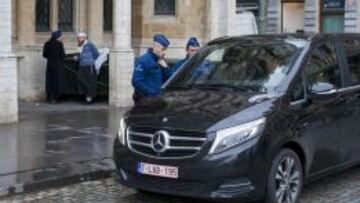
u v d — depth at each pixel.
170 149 13.11
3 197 14.82
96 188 15.83
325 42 15.69
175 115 13.42
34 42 30.33
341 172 17.42
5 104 23.16
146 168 13.33
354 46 16.62
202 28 32.97
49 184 15.70
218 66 15.55
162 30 32.75
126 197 14.95
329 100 14.89
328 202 14.56
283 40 15.50
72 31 32.06
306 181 14.41
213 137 12.79
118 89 28.86
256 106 13.40
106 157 18.23
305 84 14.44
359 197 15.00
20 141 20.16
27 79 30.03
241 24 33.44
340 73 15.67
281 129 13.36
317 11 61.22
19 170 16.44
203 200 14.14
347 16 59.09
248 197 12.87
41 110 27.16
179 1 32.53
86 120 24.58
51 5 31.00
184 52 32.62
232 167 12.65
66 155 18.33
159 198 14.79
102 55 30.12
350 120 15.59
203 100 14.02
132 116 13.98
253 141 12.83
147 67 17.31
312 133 14.27
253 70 14.92
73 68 30.34
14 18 29.55
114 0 28.81
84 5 32.12
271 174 13.16
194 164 12.78
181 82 15.59
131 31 32.97
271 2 63.91
